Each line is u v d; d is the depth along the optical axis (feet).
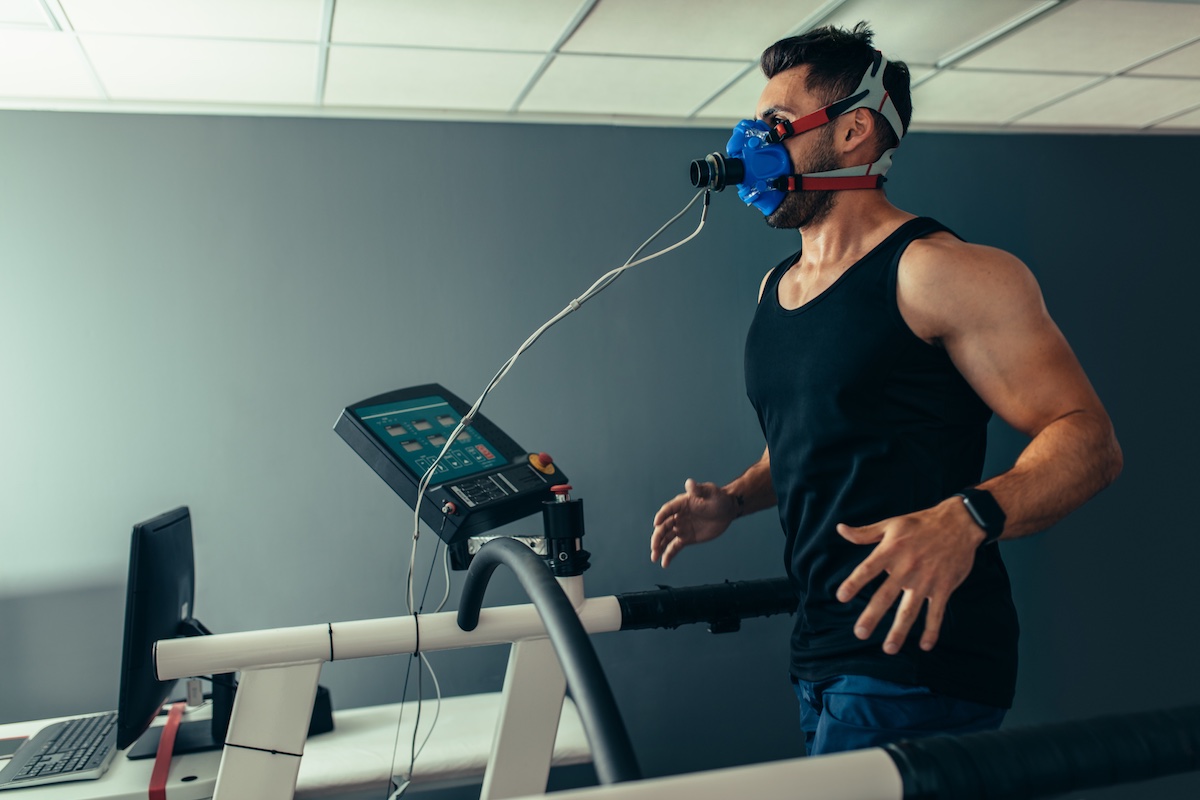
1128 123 10.87
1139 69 8.76
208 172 8.62
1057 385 3.28
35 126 8.23
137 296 8.43
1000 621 3.62
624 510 9.61
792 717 9.97
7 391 8.12
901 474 3.56
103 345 8.34
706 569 9.82
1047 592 10.70
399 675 8.91
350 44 7.29
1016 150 10.87
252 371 8.68
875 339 3.58
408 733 6.96
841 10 7.07
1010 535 2.75
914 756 1.77
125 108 8.36
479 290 9.29
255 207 8.73
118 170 8.41
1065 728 1.92
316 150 8.89
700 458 9.83
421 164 9.17
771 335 3.96
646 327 9.73
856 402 3.62
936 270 3.44
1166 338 11.27
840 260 3.92
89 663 8.21
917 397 3.59
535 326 9.43
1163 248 11.32
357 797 6.07
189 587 6.47
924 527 2.63
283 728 3.97
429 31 7.11
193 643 3.93
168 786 5.52
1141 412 11.12
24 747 6.32
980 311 3.37
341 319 8.91
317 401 8.83
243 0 6.45
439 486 4.32
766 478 4.72
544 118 9.45
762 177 3.91
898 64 4.10
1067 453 2.99
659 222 9.79
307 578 8.75
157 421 8.45
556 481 4.74
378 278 9.02
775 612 4.60
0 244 8.13
